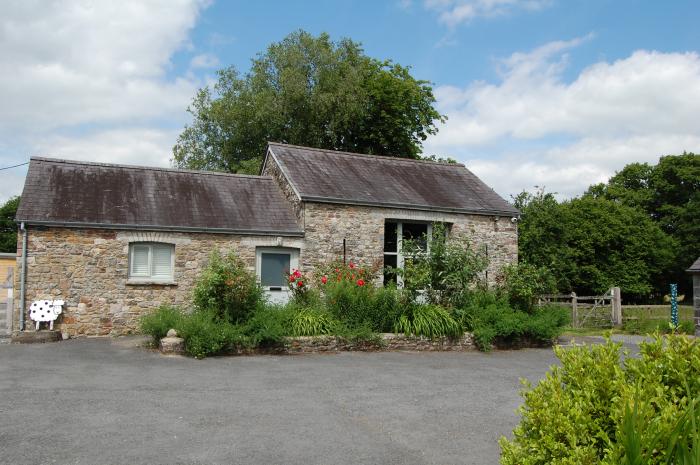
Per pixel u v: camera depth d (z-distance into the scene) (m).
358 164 19.55
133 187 15.89
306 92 28.28
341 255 16.50
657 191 42.16
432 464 5.08
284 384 8.38
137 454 5.14
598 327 18.62
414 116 31.09
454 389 8.31
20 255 13.62
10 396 7.18
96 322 14.03
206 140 32.53
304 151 19.34
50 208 14.02
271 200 17.42
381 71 31.12
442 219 17.81
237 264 12.46
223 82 31.31
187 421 6.25
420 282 13.00
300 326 11.84
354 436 5.86
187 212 15.51
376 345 12.19
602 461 2.71
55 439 5.51
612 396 3.13
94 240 14.16
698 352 3.30
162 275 14.92
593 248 32.84
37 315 13.32
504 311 13.42
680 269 37.69
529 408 3.45
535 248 26.47
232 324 11.36
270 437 5.75
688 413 2.65
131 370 9.19
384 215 17.12
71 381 8.20
